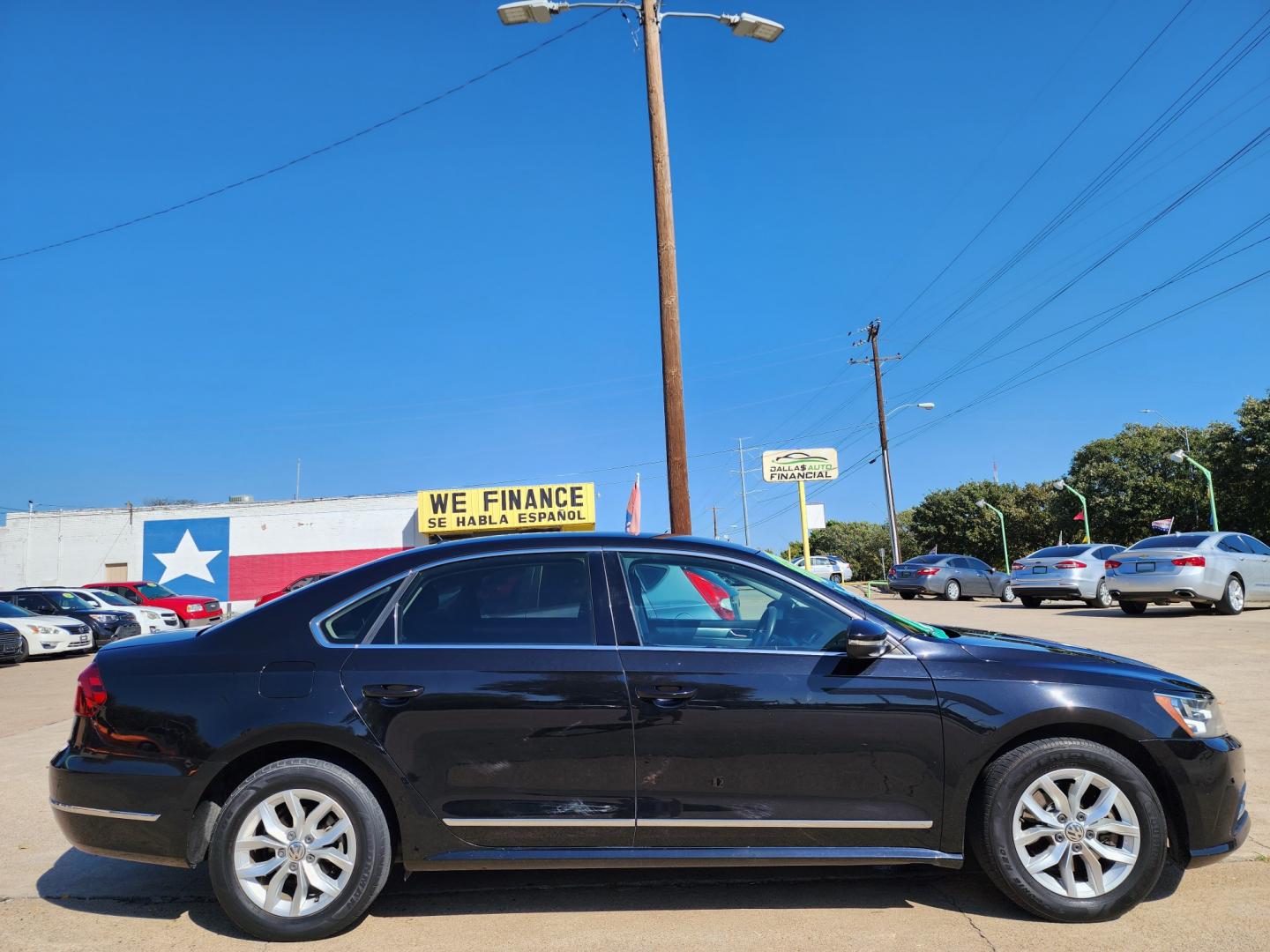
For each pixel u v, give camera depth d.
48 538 35.25
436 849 3.49
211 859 3.46
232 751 3.48
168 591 24.92
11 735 8.07
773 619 3.75
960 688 3.54
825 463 26.62
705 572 3.82
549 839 3.50
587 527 33.03
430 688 3.51
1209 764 3.54
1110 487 50.69
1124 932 3.37
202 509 35.19
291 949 3.37
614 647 3.62
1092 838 3.50
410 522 34.53
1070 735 3.62
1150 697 3.57
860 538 83.56
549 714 3.50
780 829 3.48
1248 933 3.34
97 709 3.60
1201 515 45.72
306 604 3.76
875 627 3.53
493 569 3.81
